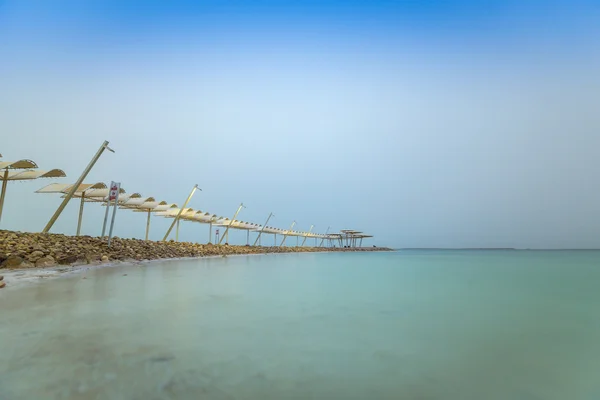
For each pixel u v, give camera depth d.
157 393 2.47
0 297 6.34
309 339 4.03
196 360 3.19
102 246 18.86
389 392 2.63
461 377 2.97
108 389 2.51
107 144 20.72
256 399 2.43
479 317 5.55
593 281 12.26
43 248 13.92
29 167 18.36
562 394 2.66
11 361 3.04
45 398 2.35
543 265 24.03
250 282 10.33
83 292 7.09
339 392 2.59
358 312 5.78
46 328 4.16
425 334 4.38
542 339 4.26
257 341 3.88
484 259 36.75
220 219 50.31
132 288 7.94
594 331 4.71
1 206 18.41
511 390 2.73
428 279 12.62
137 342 3.69
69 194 19.92
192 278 10.87
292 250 72.12
